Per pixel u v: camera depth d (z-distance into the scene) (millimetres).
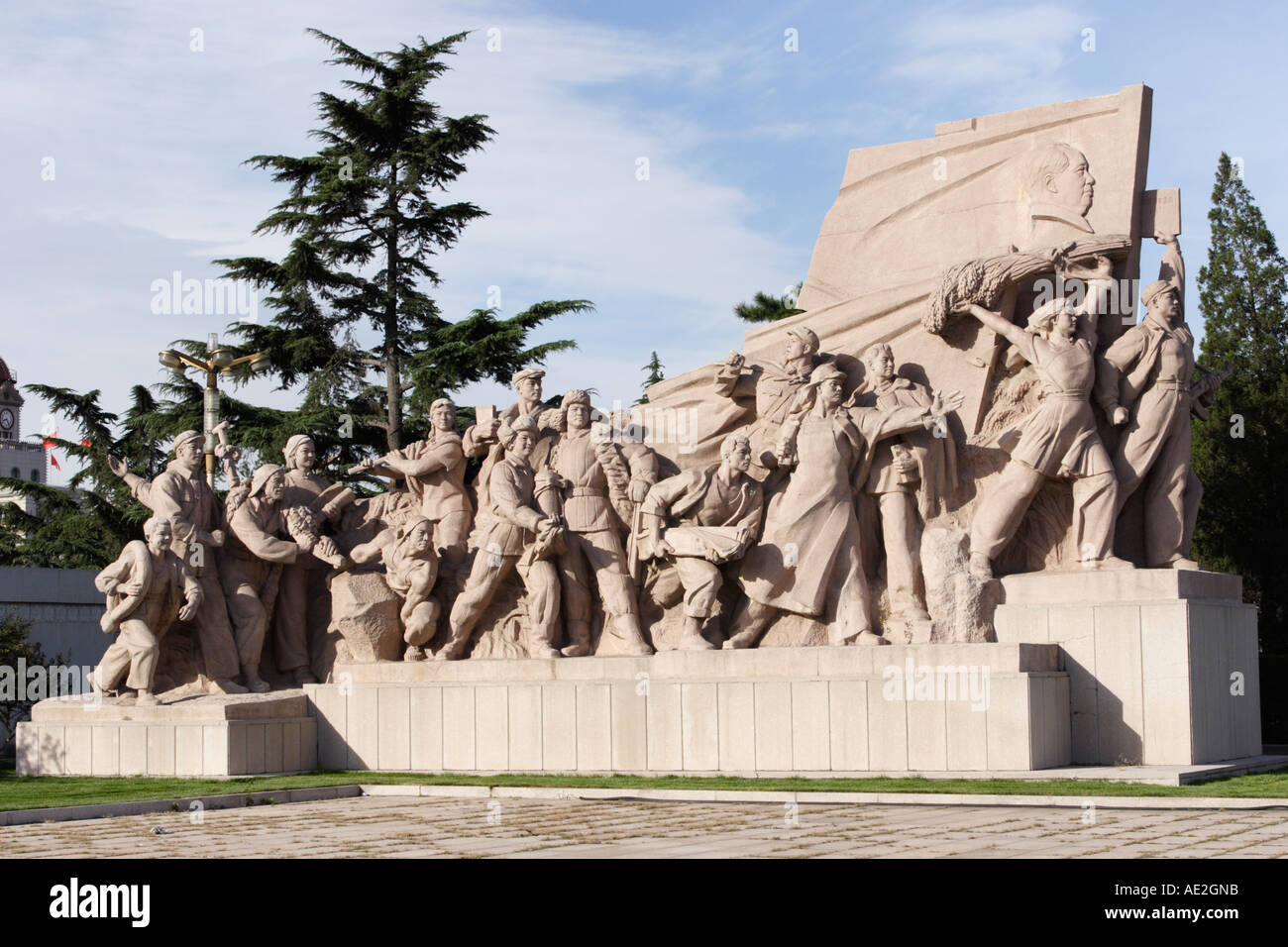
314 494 20734
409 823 13547
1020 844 11133
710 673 17438
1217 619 17172
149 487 19938
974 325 18406
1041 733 16078
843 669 16719
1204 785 14852
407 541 19422
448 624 19609
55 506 38250
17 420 60531
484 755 18453
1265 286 32750
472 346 30438
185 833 13125
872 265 19859
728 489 18172
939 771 16094
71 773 18953
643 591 18906
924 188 19688
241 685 19719
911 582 17703
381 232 32188
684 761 17328
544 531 18672
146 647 18938
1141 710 16547
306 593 20609
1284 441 29422
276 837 12656
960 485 18125
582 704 17969
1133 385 17922
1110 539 17516
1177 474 18000
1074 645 16922
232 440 31938
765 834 12016
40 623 28266
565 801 15391
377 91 31562
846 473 17969
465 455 20219
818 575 17703
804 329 18734
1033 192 18859
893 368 18391
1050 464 17516
